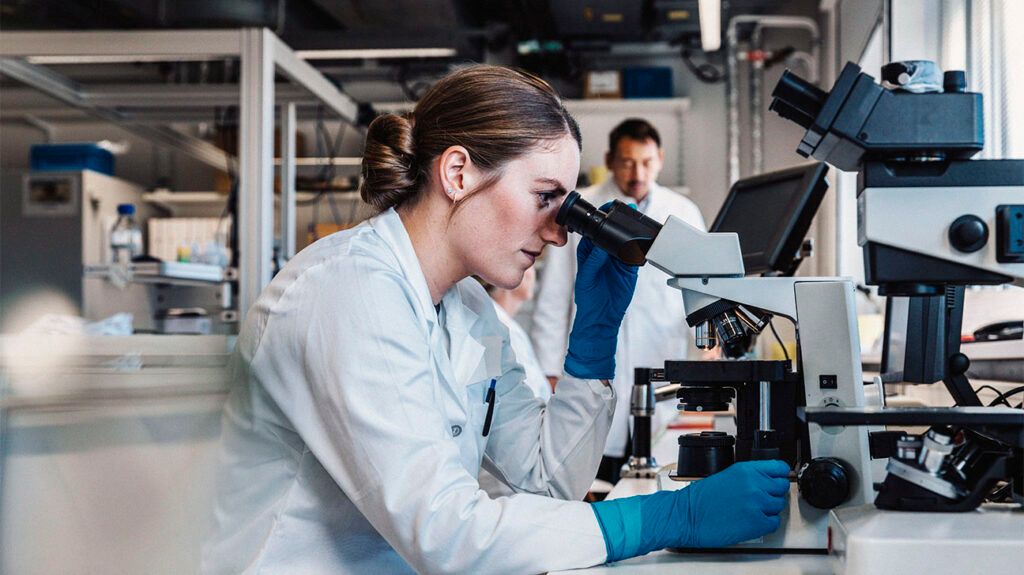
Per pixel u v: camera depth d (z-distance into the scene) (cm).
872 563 81
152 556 78
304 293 112
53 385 78
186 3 438
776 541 108
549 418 146
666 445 241
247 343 116
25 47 322
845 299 112
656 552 109
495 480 153
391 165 123
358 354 107
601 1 482
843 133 103
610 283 140
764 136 550
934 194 105
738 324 119
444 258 125
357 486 106
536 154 119
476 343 135
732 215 157
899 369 158
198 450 81
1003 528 86
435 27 462
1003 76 249
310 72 373
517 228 121
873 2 355
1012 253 102
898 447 99
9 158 629
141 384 80
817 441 109
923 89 106
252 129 312
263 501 118
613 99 538
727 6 529
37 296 527
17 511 76
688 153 562
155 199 568
